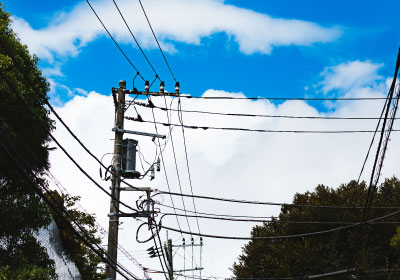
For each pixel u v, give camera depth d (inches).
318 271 1365.7
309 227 1449.3
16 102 614.9
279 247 1471.5
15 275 608.7
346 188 1513.3
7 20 689.0
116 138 676.1
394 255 1346.0
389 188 1505.9
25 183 656.4
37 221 676.7
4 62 616.1
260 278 1373.0
